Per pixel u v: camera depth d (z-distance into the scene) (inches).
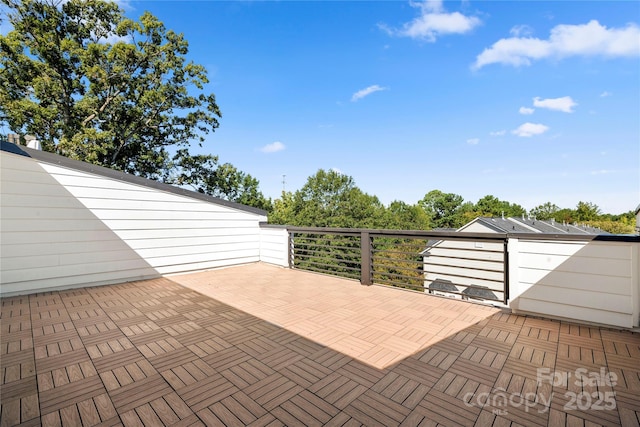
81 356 93.3
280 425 61.4
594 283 111.7
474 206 1716.3
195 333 111.7
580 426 60.4
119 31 545.0
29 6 489.4
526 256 125.6
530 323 118.0
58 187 177.3
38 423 62.1
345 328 114.9
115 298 160.6
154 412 65.7
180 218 227.8
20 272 165.8
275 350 96.7
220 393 72.9
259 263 271.7
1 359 91.3
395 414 64.6
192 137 662.5
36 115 453.4
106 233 193.9
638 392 72.0
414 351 95.0
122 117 554.3
